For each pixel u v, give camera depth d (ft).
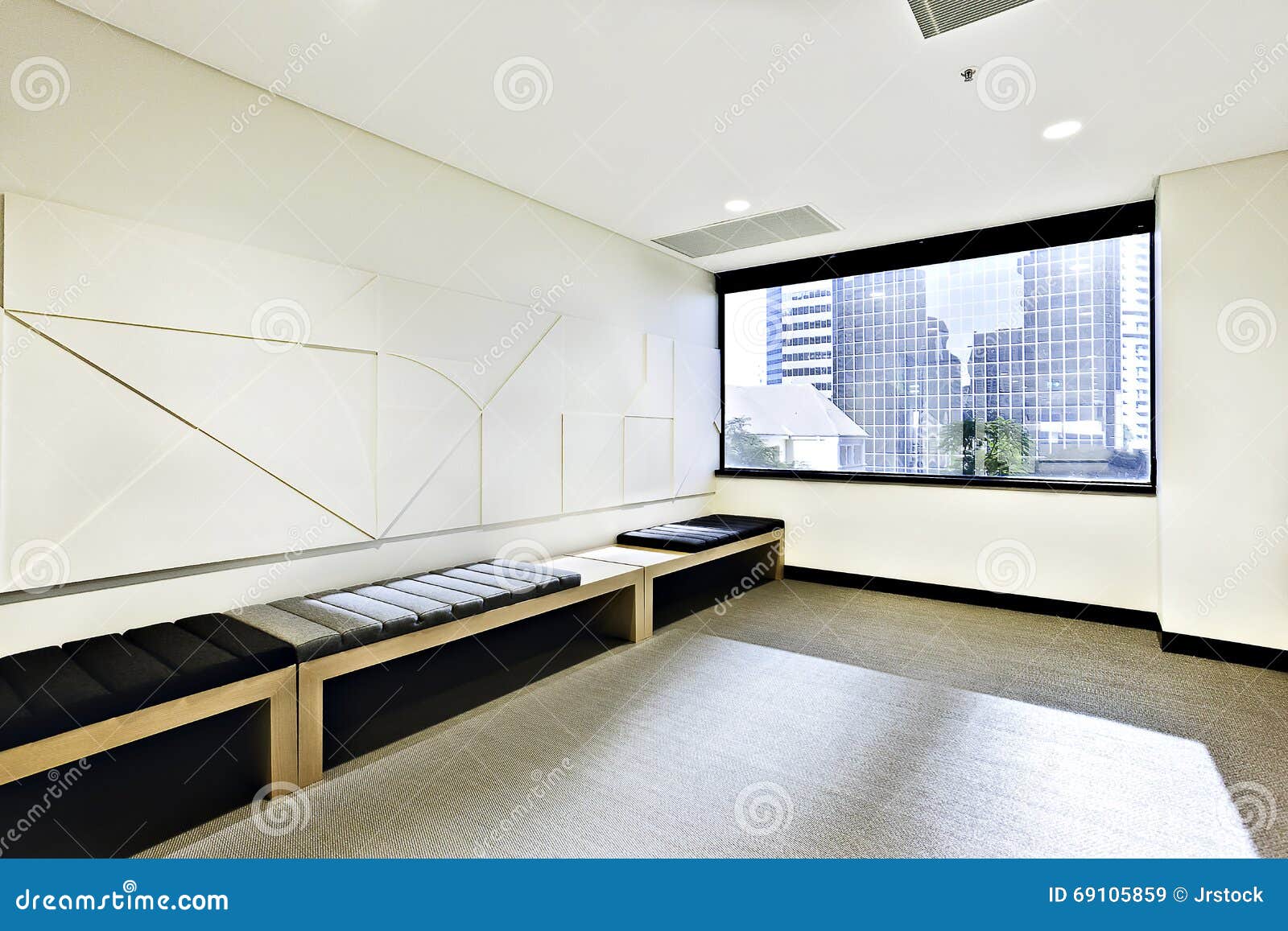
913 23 7.27
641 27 7.37
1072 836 6.19
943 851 5.98
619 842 6.08
